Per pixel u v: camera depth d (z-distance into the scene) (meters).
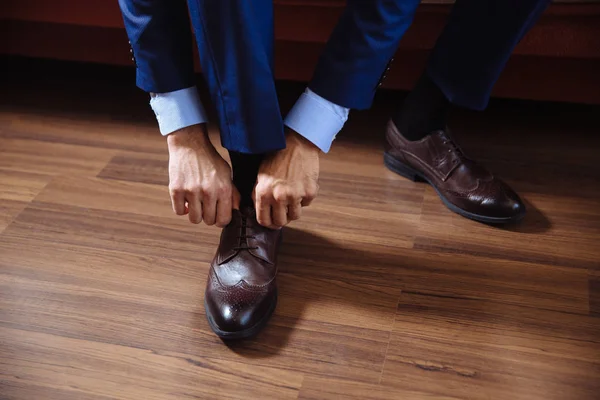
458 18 1.34
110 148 1.69
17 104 1.88
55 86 1.98
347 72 1.08
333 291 1.27
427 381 1.10
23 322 1.20
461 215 1.47
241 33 1.00
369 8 1.05
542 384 1.09
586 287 1.28
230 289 1.18
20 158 1.65
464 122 1.79
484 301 1.25
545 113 1.83
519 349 1.15
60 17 1.74
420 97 1.50
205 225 1.44
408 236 1.41
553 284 1.29
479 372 1.11
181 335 1.18
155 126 1.79
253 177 1.23
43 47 1.87
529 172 1.60
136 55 1.10
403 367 1.12
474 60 1.35
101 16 1.72
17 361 1.13
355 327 1.19
